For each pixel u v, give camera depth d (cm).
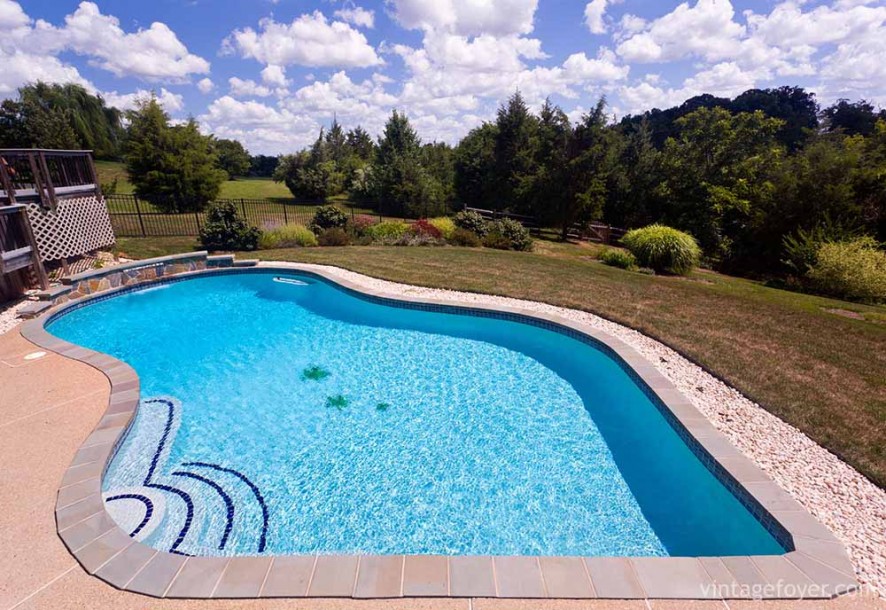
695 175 2342
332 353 788
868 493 380
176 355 773
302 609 263
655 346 708
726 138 2323
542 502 447
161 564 290
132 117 2483
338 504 439
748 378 592
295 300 1059
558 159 2397
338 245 1625
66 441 423
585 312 870
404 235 1734
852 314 1070
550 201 2438
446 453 523
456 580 284
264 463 498
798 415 502
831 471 408
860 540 326
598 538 402
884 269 1390
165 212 2423
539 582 284
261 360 759
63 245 1032
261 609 262
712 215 2255
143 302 1033
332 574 285
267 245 1516
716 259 2139
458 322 891
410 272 1165
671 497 454
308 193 3500
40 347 644
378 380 694
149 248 1378
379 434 557
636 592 279
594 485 471
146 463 486
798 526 336
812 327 830
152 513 409
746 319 856
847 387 577
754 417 500
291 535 399
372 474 485
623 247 2088
